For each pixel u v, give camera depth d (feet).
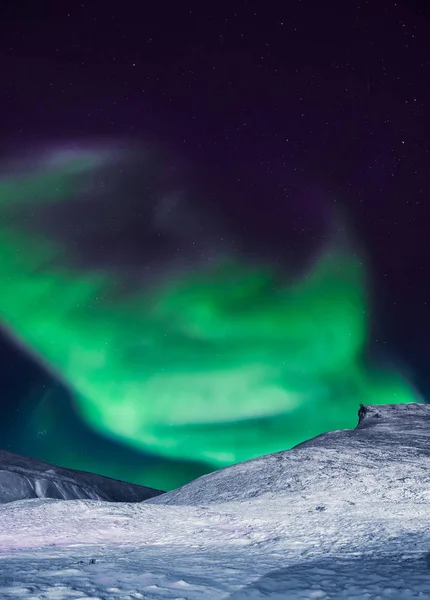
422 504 50.08
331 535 31.63
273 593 16.49
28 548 29.55
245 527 36.42
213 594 16.21
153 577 18.79
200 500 66.69
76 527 37.65
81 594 15.48
